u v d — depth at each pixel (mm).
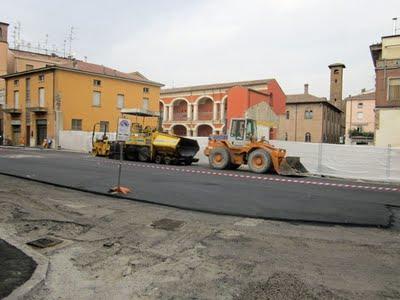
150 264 5617
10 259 5461
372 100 63906
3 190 10883
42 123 43250
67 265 5516
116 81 46500
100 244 6520
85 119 43531
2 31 52656
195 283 4945
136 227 7590
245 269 5449
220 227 7699
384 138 30734
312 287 4859
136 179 14031
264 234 7281
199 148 25484
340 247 6605
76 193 10984
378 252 6379
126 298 4500
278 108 47656
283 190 12883
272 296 4570
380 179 19422
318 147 21234
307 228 7844
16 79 47219
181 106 63844
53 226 7496
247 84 47562
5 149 34188
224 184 13719
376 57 36062
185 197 10727
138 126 25953
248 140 20594
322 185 15164
